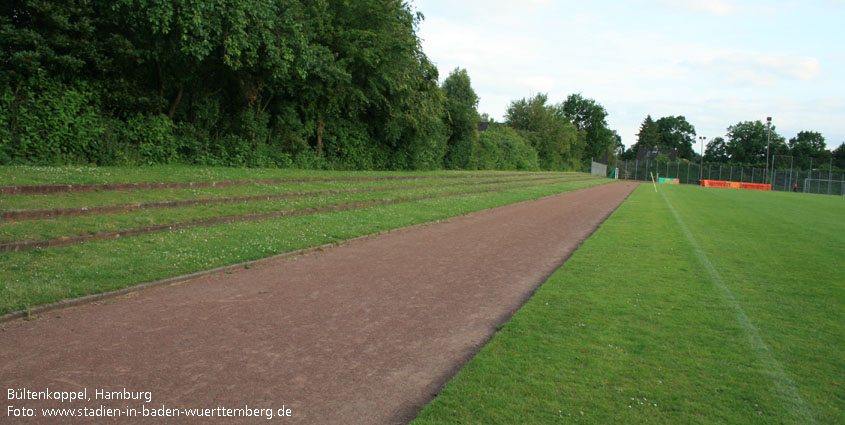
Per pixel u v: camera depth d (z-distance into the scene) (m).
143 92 17.67
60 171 12.52
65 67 14.59
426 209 16.34
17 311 5.18
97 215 9.66
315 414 3.46
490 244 11.02
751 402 3.64
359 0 25.38
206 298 6.23
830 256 10.06
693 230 13.90
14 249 7.18
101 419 3.31
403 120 31.58
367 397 3.74
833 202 32.44
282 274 7.64
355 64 25.72
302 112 26.19
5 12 14.01
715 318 5.63
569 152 92.00
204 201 12.42
